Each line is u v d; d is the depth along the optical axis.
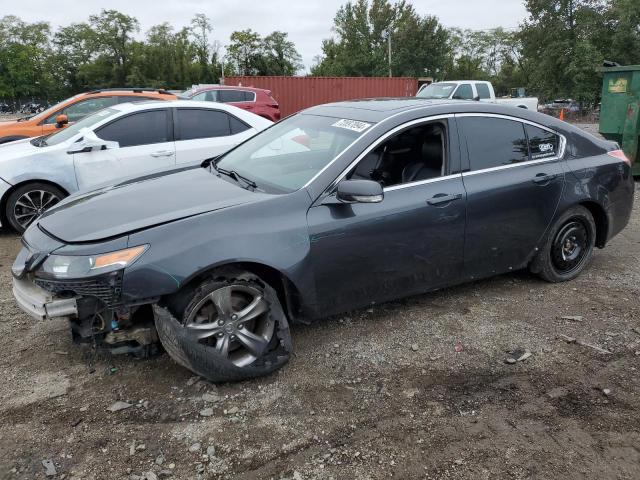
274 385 3.20
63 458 2.61
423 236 3.72
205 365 3.02
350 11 62.22
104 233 2.99
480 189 3.94
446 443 2.73
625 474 2.54
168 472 2.52
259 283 3.21
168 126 6.72
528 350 3.62
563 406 3.04
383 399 3.09
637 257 5.48
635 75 9.43
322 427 2.84
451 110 3.97
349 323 3.97
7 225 6.32
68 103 9.49
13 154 6.18
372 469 2.55
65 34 74.12
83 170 6.27
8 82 72.19
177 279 2.93
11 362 3.43
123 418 2.89
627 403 3.06
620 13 40.19
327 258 3.38
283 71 70.25
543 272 4.57
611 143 4.93
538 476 2.52
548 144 4.41
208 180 3.85
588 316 4.11
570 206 4.44
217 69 72.19
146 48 70.25
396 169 3.73
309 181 3.46
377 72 57.69
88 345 3.47
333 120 4.05
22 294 3.08
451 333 3.84
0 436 2.75
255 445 2.70
